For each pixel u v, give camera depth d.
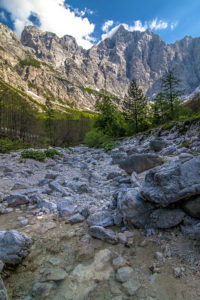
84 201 5.99
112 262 3.12
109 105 41.62
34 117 43.66
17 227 4.50
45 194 6.70
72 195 6.56
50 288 2.64
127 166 8.55
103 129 39.78
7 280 2.82
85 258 3.26
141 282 2.66
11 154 17.14
